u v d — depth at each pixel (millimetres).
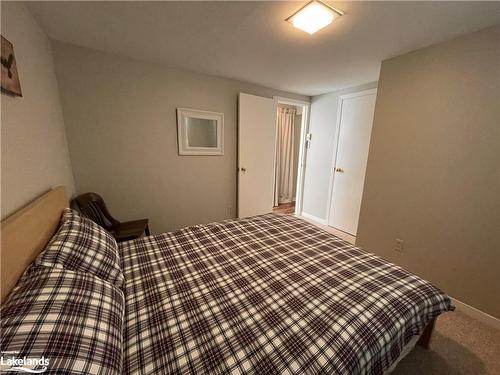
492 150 1501
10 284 731
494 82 1457
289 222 2023
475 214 1615
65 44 1861
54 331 603
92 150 2139
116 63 2109
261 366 691
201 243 1577
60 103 1903
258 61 2205
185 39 1763
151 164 2490
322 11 1333
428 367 1236
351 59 2088
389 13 1354
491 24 1434
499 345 1392
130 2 1292
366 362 764
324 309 930
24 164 1116
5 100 969
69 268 919
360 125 2953
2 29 1015
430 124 1796
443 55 1681
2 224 778
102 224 2133
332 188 3445
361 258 1379
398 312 925
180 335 806
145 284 1111
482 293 1616
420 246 1964
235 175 3174
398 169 2047
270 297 1014
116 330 740
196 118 2664
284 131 4664
